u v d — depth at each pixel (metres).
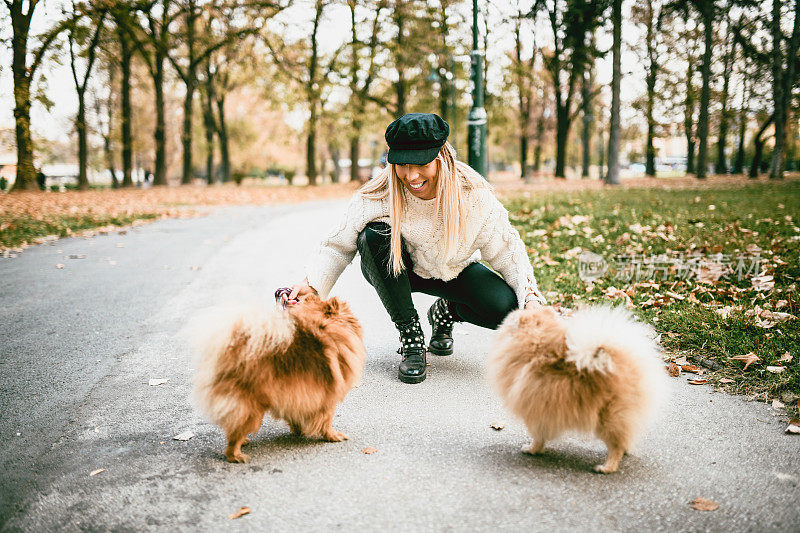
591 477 2.57
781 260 6.24
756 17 26.02
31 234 10.94
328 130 34.06
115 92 38.69
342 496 2.44
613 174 25.31
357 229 3.64
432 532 2.18
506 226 3.51
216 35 30.25
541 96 39.84
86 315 5.51
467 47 28.30
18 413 3.39
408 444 2.93
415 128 3.19
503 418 3.24
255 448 2.91
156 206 17.44
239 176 43.34
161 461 2.79
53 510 2.40
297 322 2.75
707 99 28.59
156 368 4.13
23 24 21.86
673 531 2.16
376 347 4.52
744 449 2.80
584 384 2.42
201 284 6.76
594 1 24.80
